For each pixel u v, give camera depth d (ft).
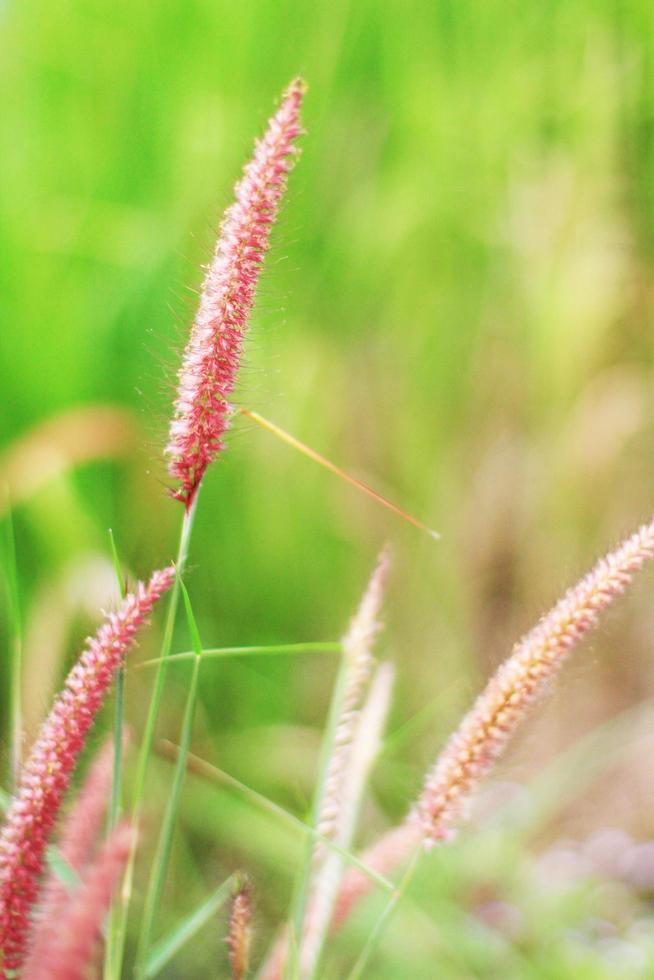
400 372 6.41
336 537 6.15
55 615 4.38
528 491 6.17
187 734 3.01
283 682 5.85
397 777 4.91
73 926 2.70
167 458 2.95
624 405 6.09
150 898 3.02
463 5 6.39
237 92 6.11
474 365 6.42
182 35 6.24
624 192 6.41
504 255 6.42
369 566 6.07
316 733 5.38
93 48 6.31
